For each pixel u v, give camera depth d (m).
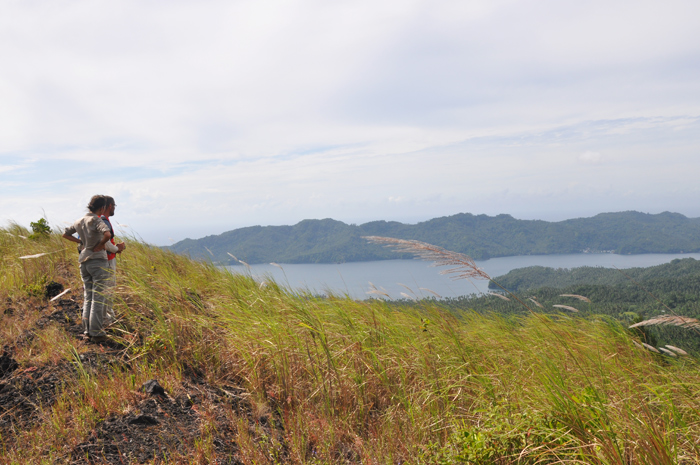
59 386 3.38
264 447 2.92
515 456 2.55
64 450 2.59
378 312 5.39
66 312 5.10
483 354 4.32
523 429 2.70
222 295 6.24
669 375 3.53
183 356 4.28
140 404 3.23
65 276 6.43
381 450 3.08
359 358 4.24
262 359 4.21
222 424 3.17
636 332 4.44
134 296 5.47
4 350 3.90
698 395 3.08
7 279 5.75
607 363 3.82
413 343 4.48
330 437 3.21
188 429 3.02
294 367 4.13
